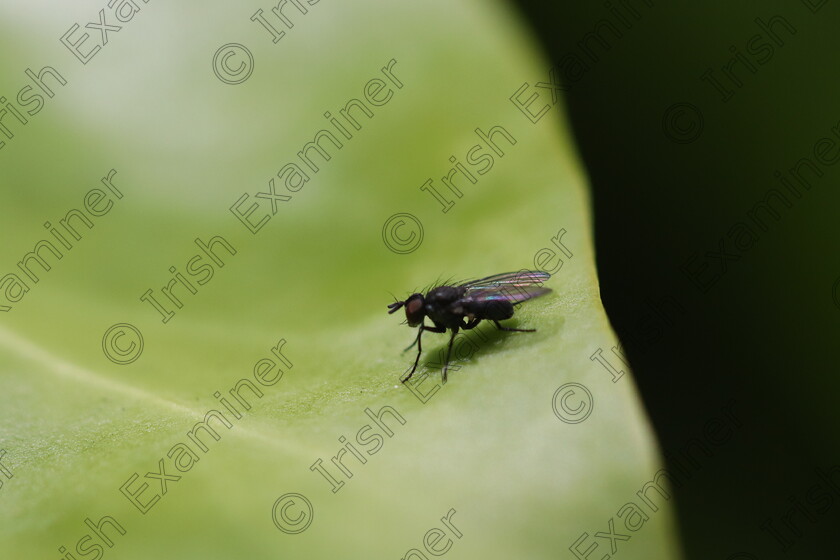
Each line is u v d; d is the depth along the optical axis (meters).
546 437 0.07
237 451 0.08
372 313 0.08
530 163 0.08
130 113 0.08
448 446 0.08
